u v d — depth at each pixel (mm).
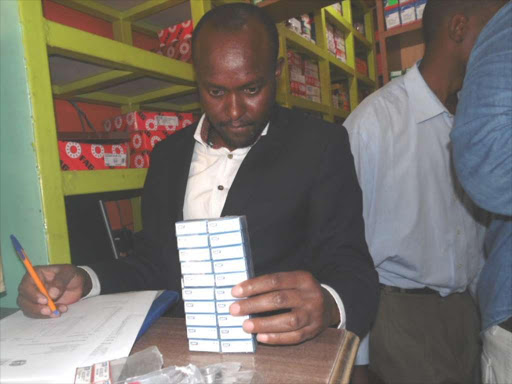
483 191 765
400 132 1174
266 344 562
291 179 902
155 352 533
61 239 943
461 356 1231
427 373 1171
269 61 815
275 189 898
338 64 2908
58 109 1604
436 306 1210
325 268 857
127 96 1790
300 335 530
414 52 2916
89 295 797
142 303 701
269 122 966
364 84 3699
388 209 1186
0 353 543
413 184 1170
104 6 1639
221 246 545
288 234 908
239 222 542
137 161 1408
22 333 618
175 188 1016
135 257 1018
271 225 891
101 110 1794
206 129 1040
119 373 474
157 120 1443
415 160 1167
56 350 538
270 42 819
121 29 1726
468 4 1062
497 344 881
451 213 1215
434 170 1191
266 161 919
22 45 874
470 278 1255
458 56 1115
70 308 729
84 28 1689
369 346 1258
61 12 1601
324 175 907
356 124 1193
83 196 1199
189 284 559
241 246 540
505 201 741
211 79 794
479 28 1062
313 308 546
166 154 1100
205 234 550
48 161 918
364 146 1165
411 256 1180
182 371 462
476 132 740
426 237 1187
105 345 543
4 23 882
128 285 889
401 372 1194
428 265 1198
